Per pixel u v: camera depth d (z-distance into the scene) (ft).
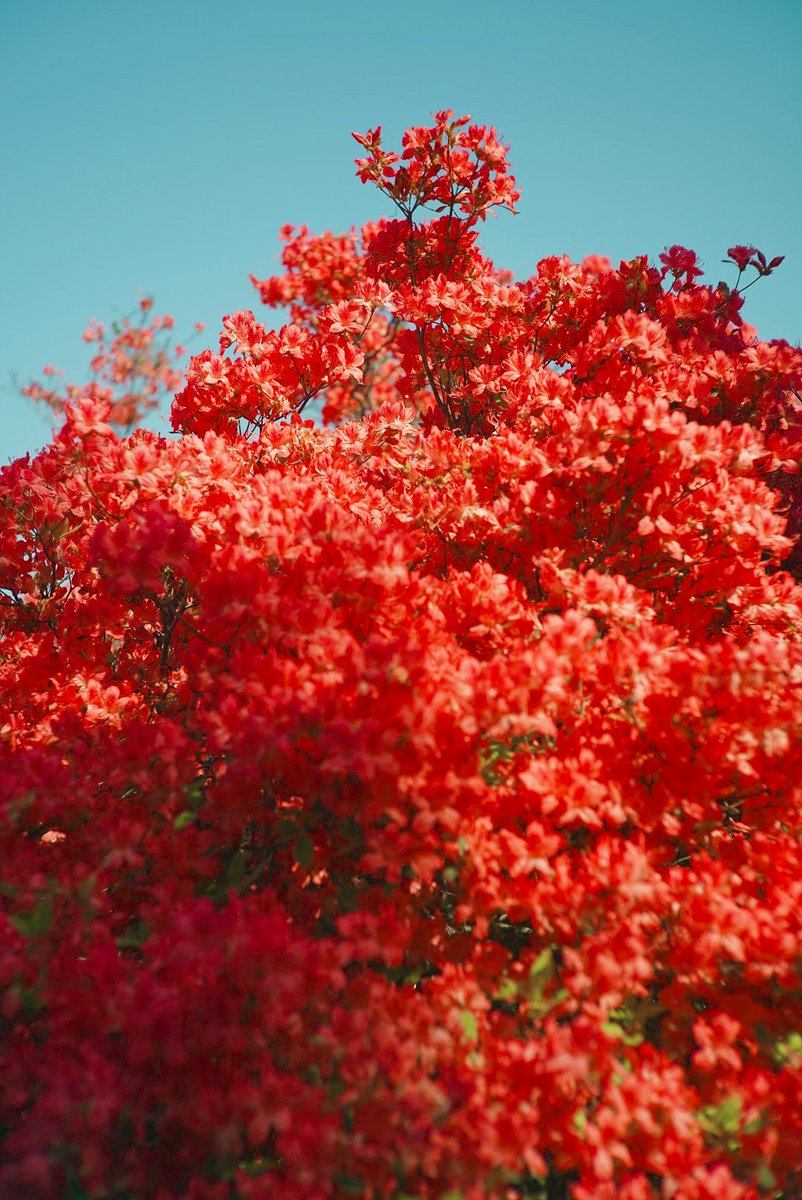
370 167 16.51
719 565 10.64
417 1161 5.87
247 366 14.44
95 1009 6.59
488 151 16.19
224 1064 7.00
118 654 11.37
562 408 11.60
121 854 7.54
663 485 10.11
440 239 17.33
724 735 7.92
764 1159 6.28
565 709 8.11
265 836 8.50
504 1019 6.93
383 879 8.61
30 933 7.00
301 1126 5.97
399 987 7.75
